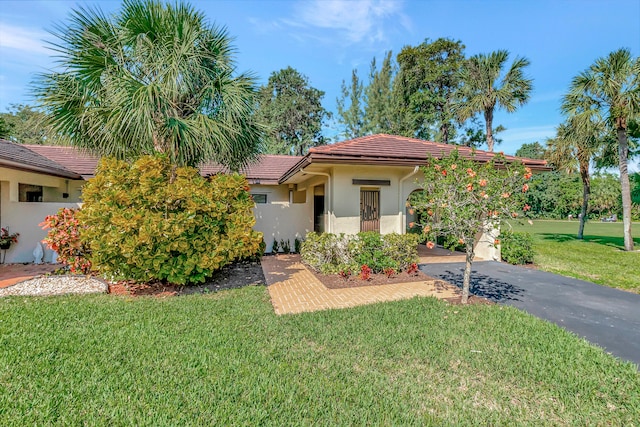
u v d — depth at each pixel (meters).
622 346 5.00
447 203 6.67
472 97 25.64
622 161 16.73
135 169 7.77
